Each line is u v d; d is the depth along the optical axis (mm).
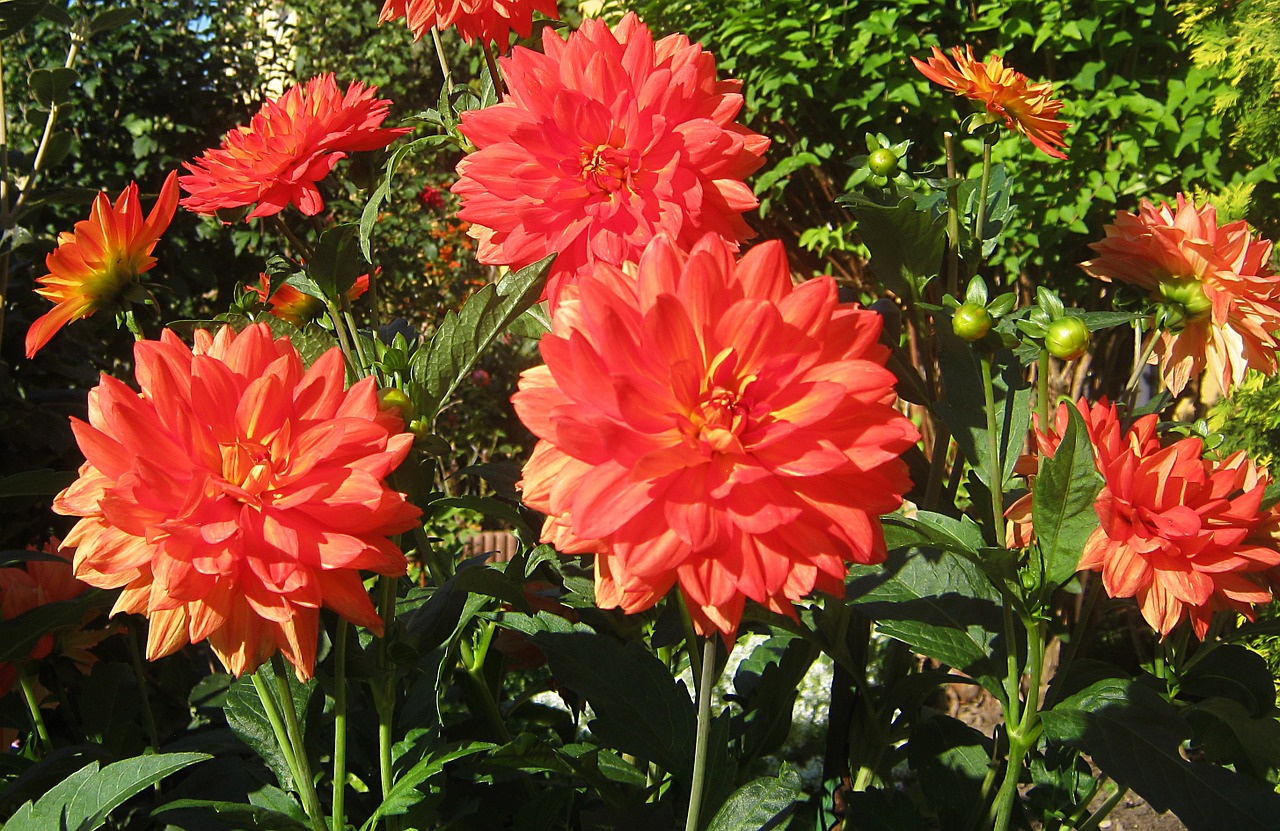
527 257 664
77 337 1509
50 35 2141
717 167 657
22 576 807
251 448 542
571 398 518
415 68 3686
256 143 774
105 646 991
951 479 818
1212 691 728
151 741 817
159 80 2305
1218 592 637
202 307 2436
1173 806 604
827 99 1770
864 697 780
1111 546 619
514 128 657
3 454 1294
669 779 756
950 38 1751
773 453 515
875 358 538
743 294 536
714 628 549
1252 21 1514
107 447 538
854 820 740
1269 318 714
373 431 541
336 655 590
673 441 514
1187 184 1704
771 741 794
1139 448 655
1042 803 782
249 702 678
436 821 717
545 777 777
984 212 822
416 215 3338
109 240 714
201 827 666
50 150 1030
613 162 666
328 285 726
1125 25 1661
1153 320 761
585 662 699
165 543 515
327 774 725
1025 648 710
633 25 722
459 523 2762
